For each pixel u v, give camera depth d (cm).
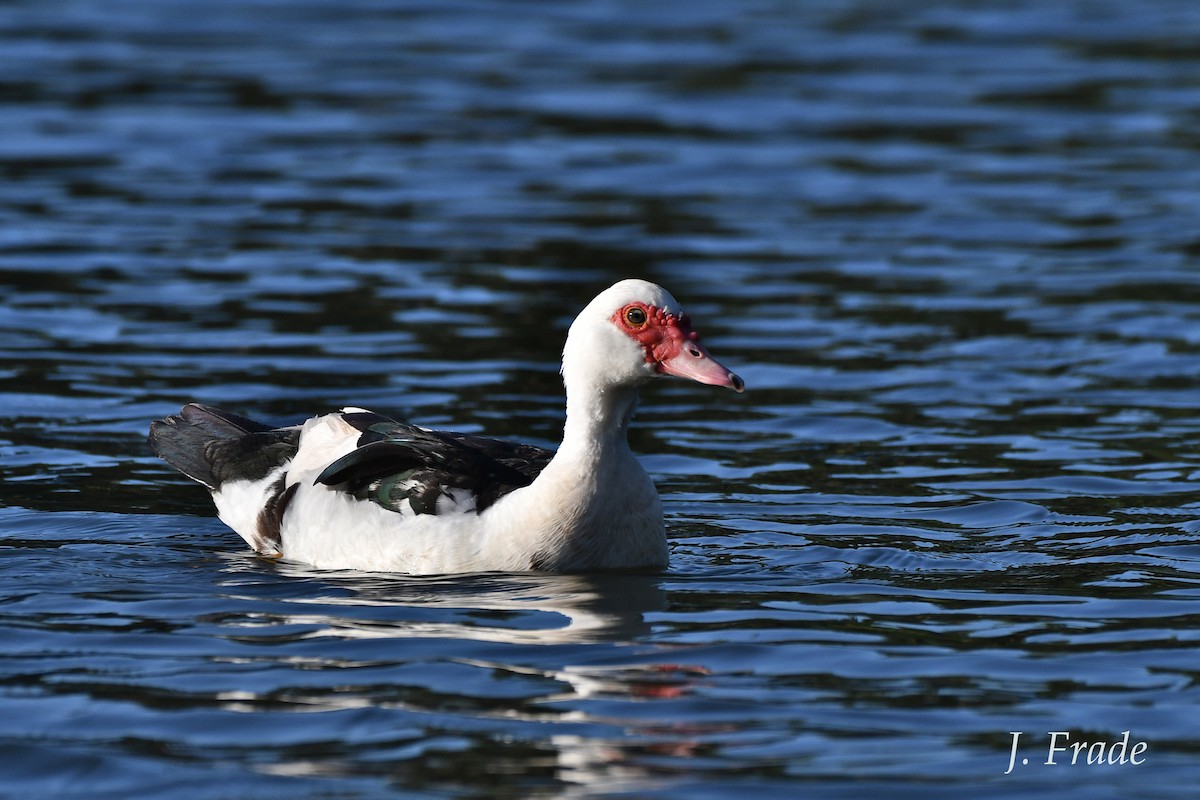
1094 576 1093
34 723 832
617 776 771
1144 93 3078
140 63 3200
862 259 2105
